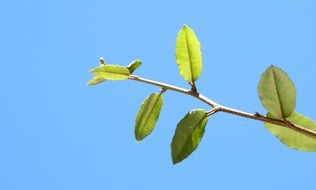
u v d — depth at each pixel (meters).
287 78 0.46
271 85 0.46
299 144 0.49
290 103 0.46
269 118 0.46
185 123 0.48
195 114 0.48
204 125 0.48
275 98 0.46
